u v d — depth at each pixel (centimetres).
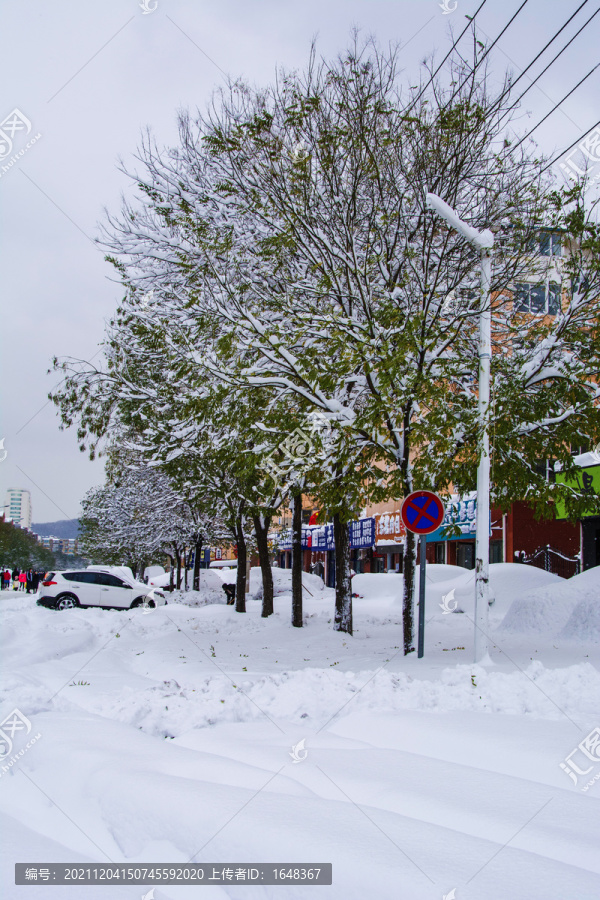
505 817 450
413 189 1394
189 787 496
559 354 1313
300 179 1399
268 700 854
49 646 1430
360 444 1263
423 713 739
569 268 1320
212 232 1446
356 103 1392
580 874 364
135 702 839
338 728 725
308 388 1258
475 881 355
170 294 1522
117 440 2088
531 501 1302
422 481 1190
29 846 446
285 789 505
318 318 1261
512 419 1230
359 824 429
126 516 3838
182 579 5025
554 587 1697
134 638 1870
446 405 1209
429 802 476
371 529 4091
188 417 1342
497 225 1418
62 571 2984
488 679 846
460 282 1373
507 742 612
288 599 3350
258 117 1421
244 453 1316
